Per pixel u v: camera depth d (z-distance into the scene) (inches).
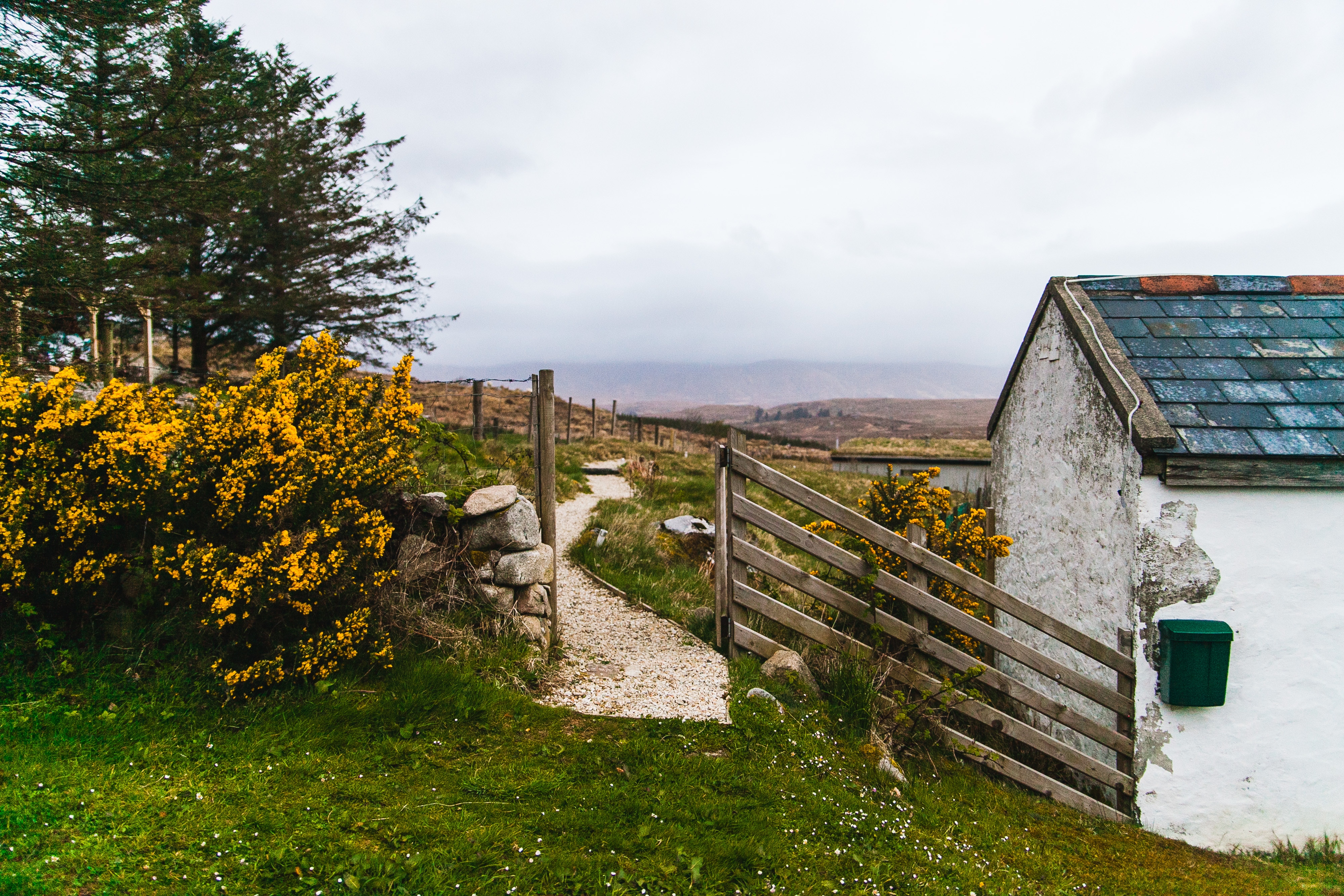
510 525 220.2
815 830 152.3
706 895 124.2
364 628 182.2
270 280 794.8
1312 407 227.9
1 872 106.7
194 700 165.6
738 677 224.7
